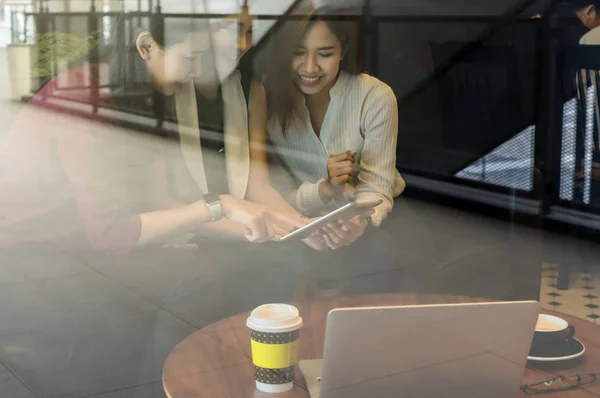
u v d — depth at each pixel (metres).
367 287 2.33
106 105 2.02
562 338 1.21
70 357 2.02
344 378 0.99
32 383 1.91
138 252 2.06
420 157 3.26
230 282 2.17
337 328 0.96
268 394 1.07
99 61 2.05
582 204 3.06
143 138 2.03
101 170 1.95
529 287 2.70
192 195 2.08
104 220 1.90
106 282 2.12
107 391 1.93
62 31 2.05
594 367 1.15
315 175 2.32
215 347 1.26
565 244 3.00
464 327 0.99
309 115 2.37
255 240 2.11
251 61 2.29
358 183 2.44
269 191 2.25
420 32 3.48
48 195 2.02
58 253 2.12
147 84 2.08
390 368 1.00
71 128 1.99
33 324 2.10
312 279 2.27
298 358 1.16
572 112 3.23
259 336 1.07
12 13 2.03
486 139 3.43
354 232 2.09
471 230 2.92
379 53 3.36
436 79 3.49
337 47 2.44
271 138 2.32
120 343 2.07
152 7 2.09
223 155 2.17
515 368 1.03
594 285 2.79
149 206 1.98
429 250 2.65
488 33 3.94
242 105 2.26
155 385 1.93
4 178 2.00
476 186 3.22
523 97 3.36
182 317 2.10
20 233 2.07
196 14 2.14
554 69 3.33
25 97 2.01
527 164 3.27
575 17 3.27
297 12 2.32
